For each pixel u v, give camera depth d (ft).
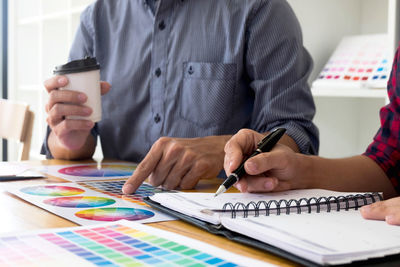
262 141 2.76
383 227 1.84
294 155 2.77
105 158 4.74
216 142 3.29
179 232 2.02
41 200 2.58
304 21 6.13
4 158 11.14
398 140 3.23
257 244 1.72
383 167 3.18
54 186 3.01
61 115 3.78
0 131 5.74
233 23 4.41
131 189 2.85
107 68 5.02
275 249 1.65
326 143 6.46
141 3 4.75
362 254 1.51
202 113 4.48
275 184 2.52
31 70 11.29
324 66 6.31
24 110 5.35
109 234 1.86
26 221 2.16
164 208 2.34
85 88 3.71
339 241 1.62
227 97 4.43
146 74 4.71
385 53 5.50
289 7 4.53
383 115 3.38
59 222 2.15
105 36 5.03
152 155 3.01
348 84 5.50
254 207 2.05
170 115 4.60
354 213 2.09
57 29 9.99
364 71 5.52
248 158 2.62
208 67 4.44
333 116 6.48
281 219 1.93
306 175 2.81
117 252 1.64
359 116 6.70
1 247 1.68
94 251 1.65
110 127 4.92
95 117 3.83
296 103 4.17
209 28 4.49
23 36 11.12
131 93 4.78
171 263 1.53
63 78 3.66
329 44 6.40
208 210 2.06
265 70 4.32
